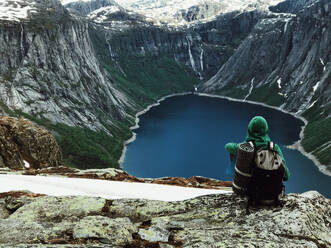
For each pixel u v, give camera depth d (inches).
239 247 267.1
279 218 310.0
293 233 293.4
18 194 519.8
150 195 679.7
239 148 306.7
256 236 291.9
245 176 305.6
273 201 323.9
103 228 317.1
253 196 315.9
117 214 395.5
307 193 365.4
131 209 399.5
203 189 732.0
